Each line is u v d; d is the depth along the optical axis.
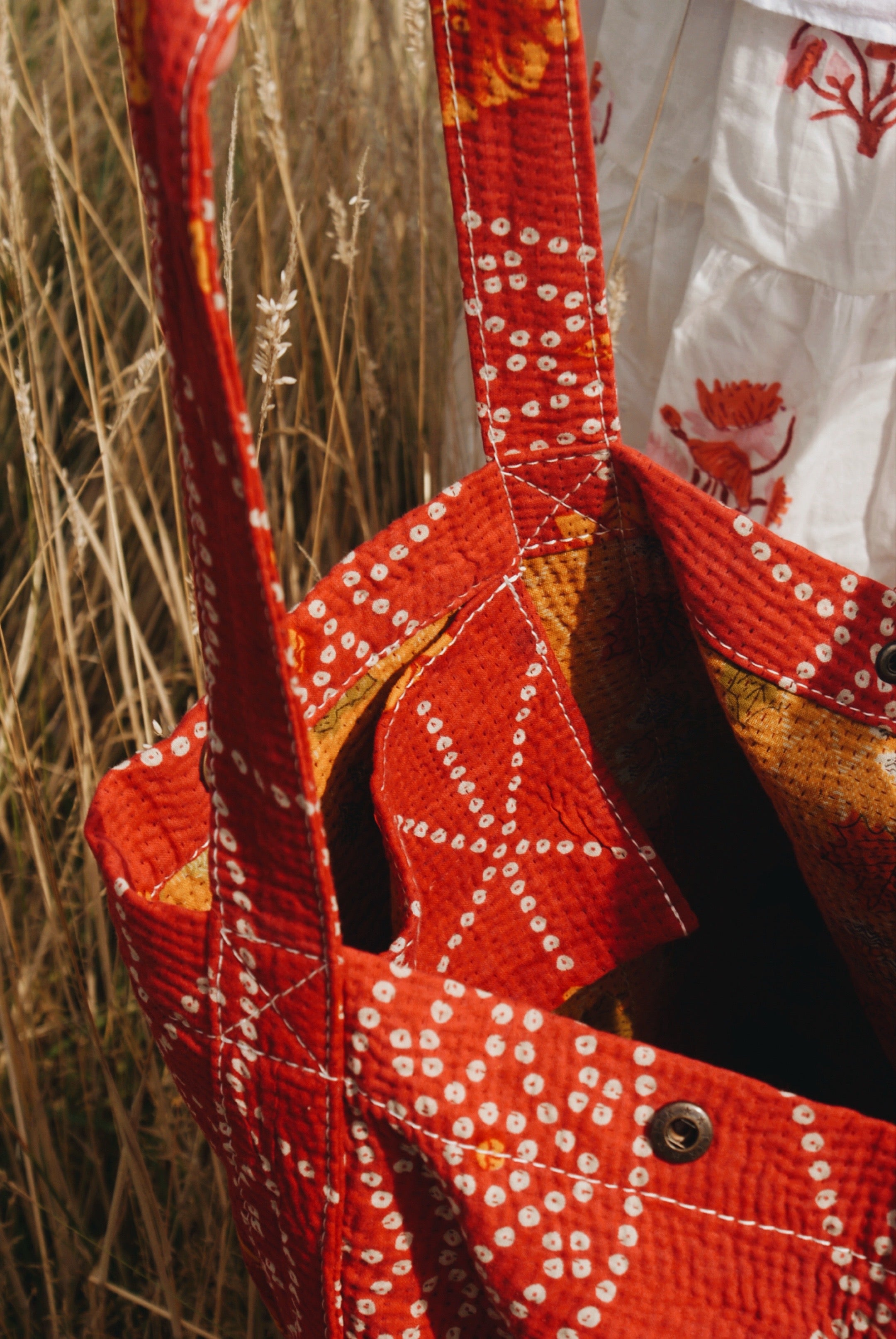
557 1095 0.33
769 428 0.75
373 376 0.96
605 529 0.48
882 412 0.73
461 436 0.95
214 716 0.32
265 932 0.33
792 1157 0.34
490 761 0.48
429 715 0.46
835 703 0.44
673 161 0.72
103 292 1.17
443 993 0.33
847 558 0.79
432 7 0.41
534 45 0.41
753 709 0.45
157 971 0.35
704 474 0.80
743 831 0.62
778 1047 0.68
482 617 0.47
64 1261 0.83
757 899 0.65
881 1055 0.64
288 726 0.30
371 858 0.51
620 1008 0.59
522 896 0.50
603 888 0.51
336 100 1.02
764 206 0.68
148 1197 0.76
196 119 0.25
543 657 0.48
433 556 0.45
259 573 0.28
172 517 1.14
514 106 0.42
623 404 0.86
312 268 1.05
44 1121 0.85
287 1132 0.34
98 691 1.13
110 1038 0.91
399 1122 0.33
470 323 0.45
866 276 0.67
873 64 0.61
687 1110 0.34
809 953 0.66
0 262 0.80
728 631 0.44
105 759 0.99
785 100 0.65
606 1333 0.34
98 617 1.13
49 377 1.21
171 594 0.98
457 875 0.48
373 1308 0.36
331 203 0.77
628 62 0.72
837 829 0.45
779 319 0.71
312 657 0.43
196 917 0.34
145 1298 0.87
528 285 0.44
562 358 0.45
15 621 1.12
